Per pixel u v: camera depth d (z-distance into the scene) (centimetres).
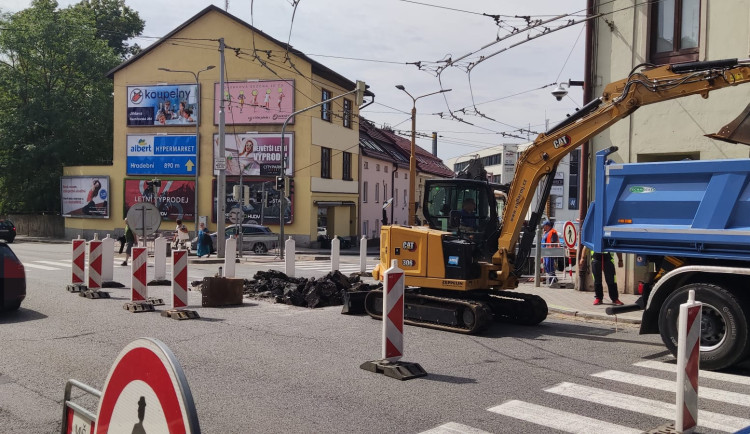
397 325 742
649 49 1452
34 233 4875
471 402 628
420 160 6184
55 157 4591
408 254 1092
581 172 1553
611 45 1506
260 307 1244
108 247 1533
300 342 904
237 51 2955
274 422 559
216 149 3888
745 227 785
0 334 938
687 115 1384
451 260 1048
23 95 4616
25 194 4656
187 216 3953
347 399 630
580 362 816
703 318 784
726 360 755
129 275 1855
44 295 1358
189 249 3206
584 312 1234
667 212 858
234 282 1255
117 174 4106
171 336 934
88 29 4838
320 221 3925
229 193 3834
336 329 1012
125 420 246
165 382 225
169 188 3975
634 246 892
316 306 1252
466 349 888
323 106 3875
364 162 4572
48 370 732
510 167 1772
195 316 1101
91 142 4900
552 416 587
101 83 4825
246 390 657
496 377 730
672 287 840
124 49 6016
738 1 1319
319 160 3834
